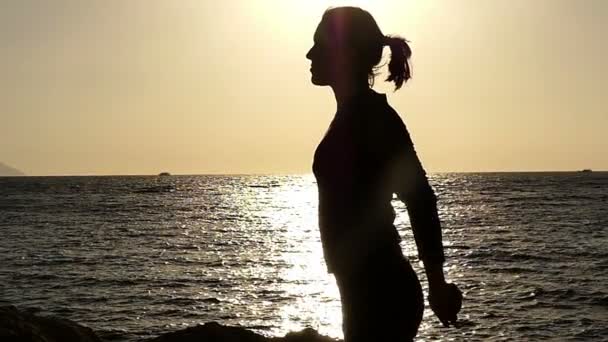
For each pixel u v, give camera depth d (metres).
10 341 7.94
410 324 3.90
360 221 3.81
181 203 96.50
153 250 41.19
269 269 32.91
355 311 3.88
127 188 156.12
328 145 3.91
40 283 28.58
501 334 18.86
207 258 37.31
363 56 3.94
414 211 3.68
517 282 27.84
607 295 24.56
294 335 11.23
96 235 50.50
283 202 100.31
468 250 39.53
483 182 175.62
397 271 3.86
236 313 22.56
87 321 21.33
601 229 52.31
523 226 55.28
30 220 64.62
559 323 20.23
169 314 22.41
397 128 3.82
